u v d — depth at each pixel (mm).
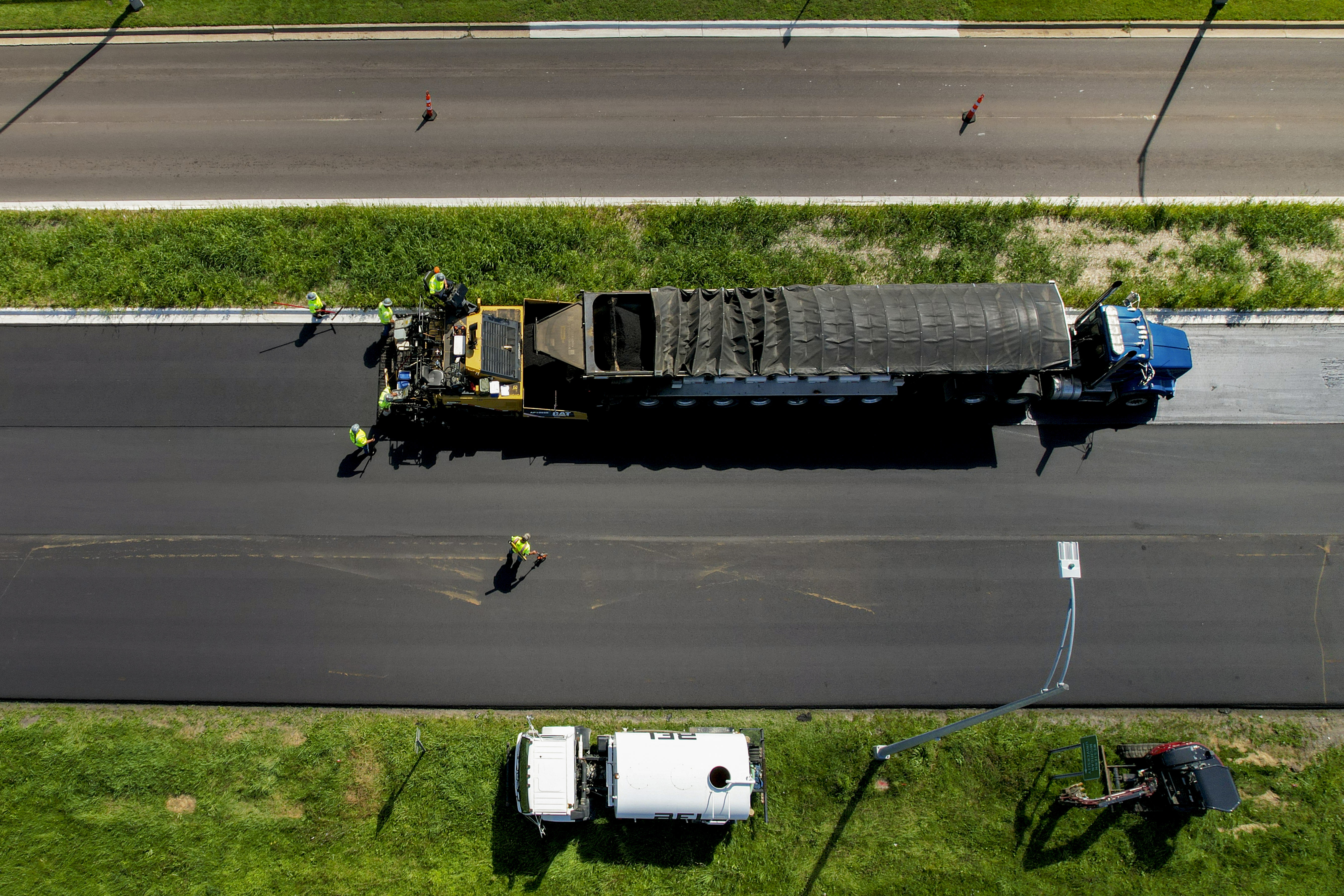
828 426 19828
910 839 16984
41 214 21016
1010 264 21125
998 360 17641
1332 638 18594
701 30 23375
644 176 22031
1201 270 21219
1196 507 19438
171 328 20047
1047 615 18609
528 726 17500
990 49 23469
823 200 21812
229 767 17000
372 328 20141
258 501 18984
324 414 19594
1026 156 22438
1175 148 22578
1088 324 19062
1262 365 20469
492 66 22922
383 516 18938
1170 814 17188
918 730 17672
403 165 21938
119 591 18328
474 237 20734
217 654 17953
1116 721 17906
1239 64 23312
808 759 17406
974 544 19078
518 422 19547
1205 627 18625
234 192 21578
